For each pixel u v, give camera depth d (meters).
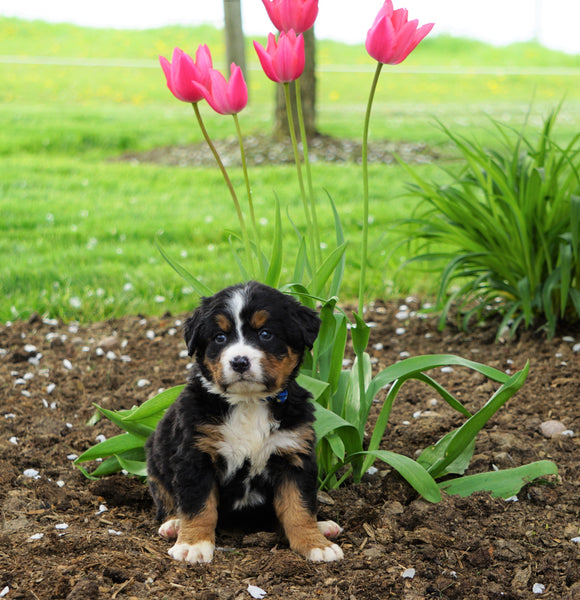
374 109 7.43
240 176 4.62
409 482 1.77
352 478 1.89
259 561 1.68
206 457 1.71
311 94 5.38
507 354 2.32
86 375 2.28
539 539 1.72
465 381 2.22
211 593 1.60
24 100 7.63
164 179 4.61
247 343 1.69
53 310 2.64
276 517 1.77
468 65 10.99
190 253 3.25
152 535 1.76
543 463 1.81
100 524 1.77
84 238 3.43
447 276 2.38
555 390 2.15
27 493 1.84
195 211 3.88
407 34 1.74
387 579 1.64
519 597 1.62
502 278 2.46
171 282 2.88
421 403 2.14
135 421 1.86
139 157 5.37
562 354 2.28
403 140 5.57
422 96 8.61
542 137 2.38
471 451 1.87
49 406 2.16
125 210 3.89
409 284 2.88
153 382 2.25
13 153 5.28
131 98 8.08
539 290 2.40
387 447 1.98
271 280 1.84
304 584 1.64
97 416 2.10
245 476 1.72
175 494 1.72
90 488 1.86
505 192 2.32
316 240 1.91
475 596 1.62
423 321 2.52
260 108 7.36
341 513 1.79
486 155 2.41
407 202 3.96
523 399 2.12
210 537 1.70
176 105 7.72
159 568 1.65
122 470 1.92
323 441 1.84
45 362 2.34
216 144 5.46
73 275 2.92
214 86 1.78
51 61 9.89
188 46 11.03
